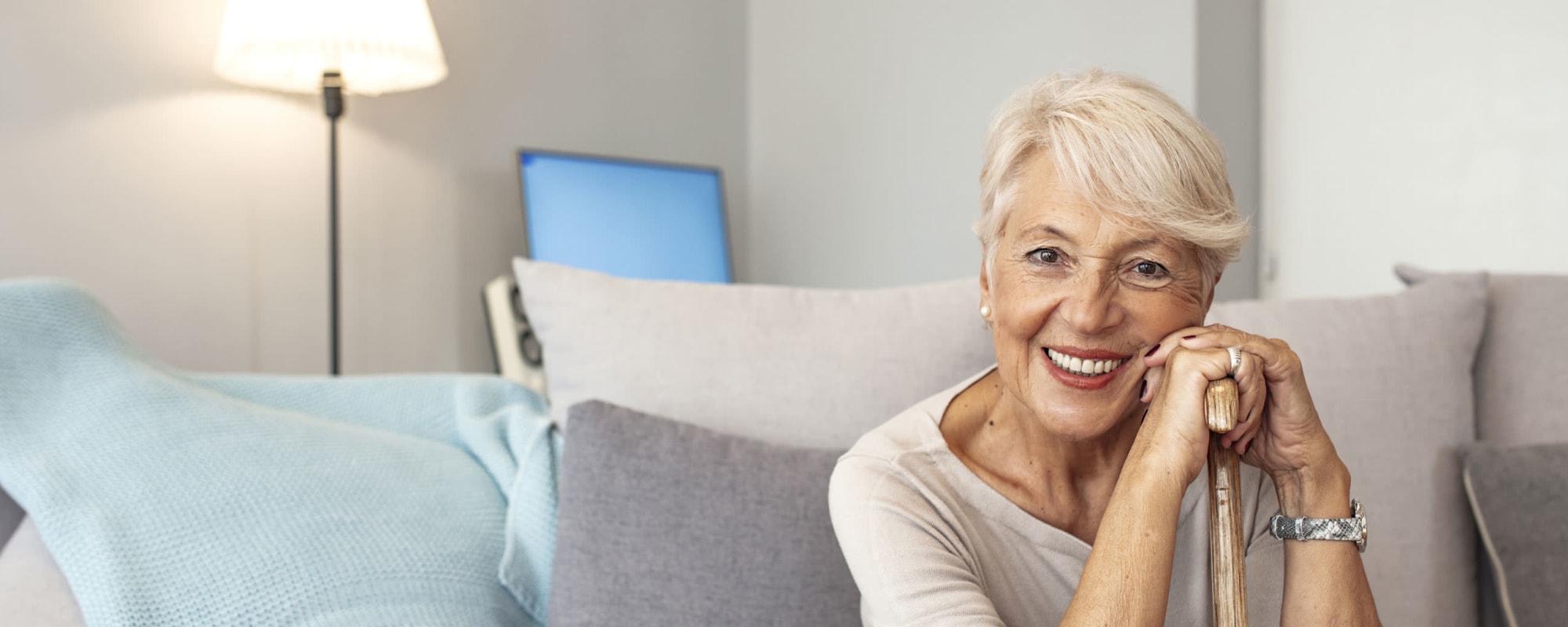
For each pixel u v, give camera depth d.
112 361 1.38
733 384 1.43
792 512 1.27
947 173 3.27
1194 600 1.14
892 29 3.40
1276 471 1.09
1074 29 2.99
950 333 1.49
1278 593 1.16
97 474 1.25
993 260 1.07
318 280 2.51
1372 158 2.83
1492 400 1.60
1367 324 1.54
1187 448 0.99
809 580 1.25
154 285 2.21
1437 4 2.70
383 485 1.34
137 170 2.18
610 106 3.22
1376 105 2.81
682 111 3.48
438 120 2.74
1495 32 2.61
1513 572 1.42
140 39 2.19
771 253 3.73
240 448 1.31
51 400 1.33
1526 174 2.57
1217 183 1.00
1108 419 1.05
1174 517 0.97
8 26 1.99
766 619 1.23
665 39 3.41
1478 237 2.65
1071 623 0.95
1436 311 1.56
